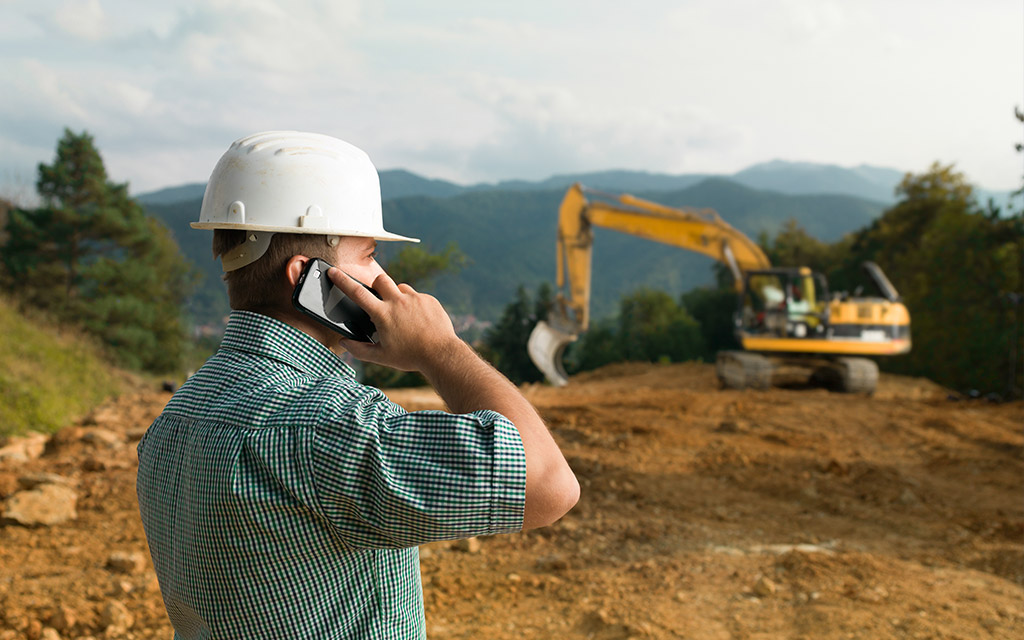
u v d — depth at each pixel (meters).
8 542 5.46
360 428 1.08
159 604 4.33
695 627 4.24
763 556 5.73
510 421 1.16
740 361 19.02
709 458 9.41
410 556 1.24
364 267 1.37
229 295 1.32
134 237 32.72
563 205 22.02
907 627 4.21
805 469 8.83
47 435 10.52
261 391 1.16
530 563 5.44
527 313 62.47
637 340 66.81
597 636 4.11
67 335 21.72
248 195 1.29
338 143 1.40
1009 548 6.00
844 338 18.88
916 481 8.44
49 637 3.83
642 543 6.04
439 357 1.27
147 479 1.27
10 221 30.75
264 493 1.07
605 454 9.54
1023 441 11.12
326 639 1.12
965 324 30.41
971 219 32.94
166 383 15.55
